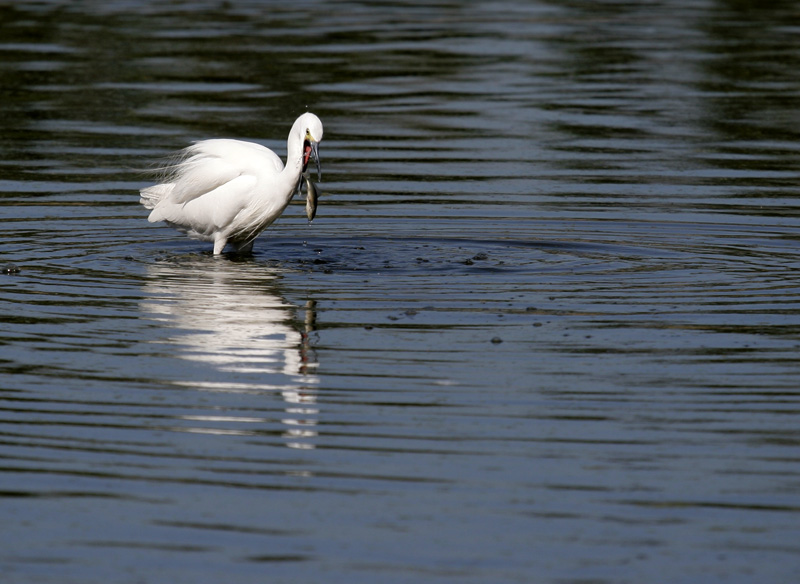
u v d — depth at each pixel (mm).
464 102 24250
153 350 11273
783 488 8414
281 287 13578
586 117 23109
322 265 14641
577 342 11523
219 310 12609
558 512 8109
